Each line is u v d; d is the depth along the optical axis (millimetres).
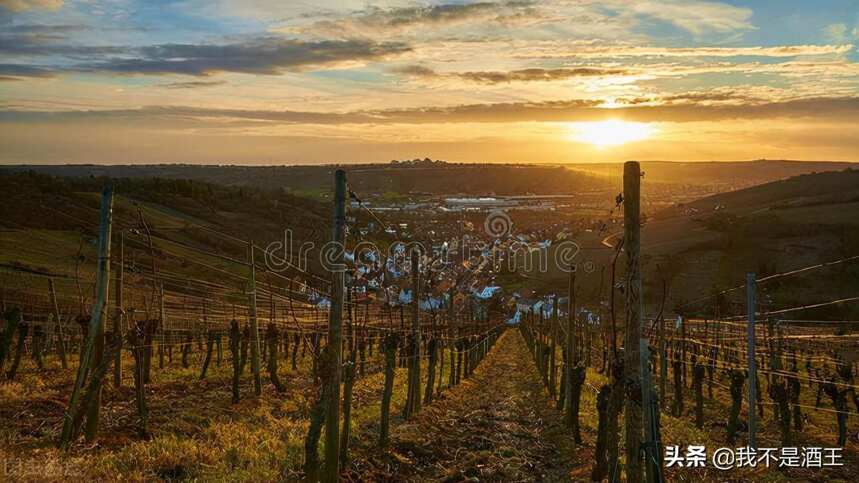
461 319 54188
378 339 34594
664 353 22422
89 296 28500
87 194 48656
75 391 11672
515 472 13180
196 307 31906
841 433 17031
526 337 64188
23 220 37781
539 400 25469
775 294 69062
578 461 14617
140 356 13094
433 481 12289
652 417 9758
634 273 9258
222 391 20047
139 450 11078
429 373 22328
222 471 10477
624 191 9375
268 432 14008
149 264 27734
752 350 16016
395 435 15500
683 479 12859
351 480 11430
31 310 28234
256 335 20516
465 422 19016
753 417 15805
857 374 29969
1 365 17406
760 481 13180
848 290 67938
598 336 50969
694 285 73562
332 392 10156
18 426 12367
